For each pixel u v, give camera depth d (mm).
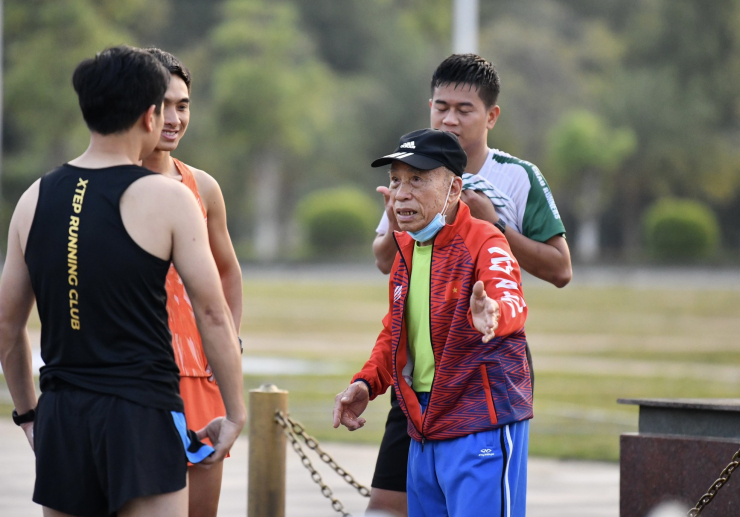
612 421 37531
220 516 21641
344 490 25047
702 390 45438
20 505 22203
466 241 12992
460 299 12836
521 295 12422
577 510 22969
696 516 13484
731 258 177125
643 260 174875
